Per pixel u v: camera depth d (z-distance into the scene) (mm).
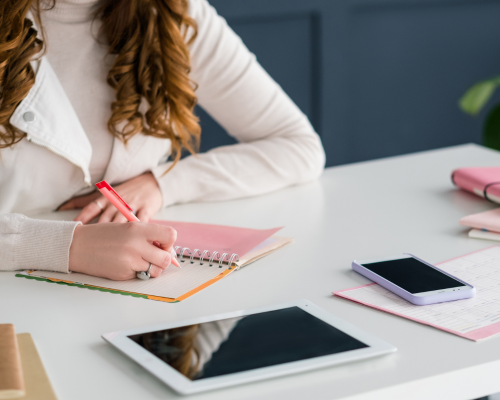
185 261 885
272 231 947
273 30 2518
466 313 699
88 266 832
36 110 1032
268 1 2430
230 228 994
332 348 604
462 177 1184
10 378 528
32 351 611
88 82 1121
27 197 1104
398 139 2973
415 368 589
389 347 606
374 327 675
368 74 2797
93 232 845
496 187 1093
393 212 1098
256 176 1220
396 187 1248
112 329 686
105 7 1109
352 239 968
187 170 1187
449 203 1138
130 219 882
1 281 827
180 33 1159
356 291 770
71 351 637
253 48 2504
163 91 1159
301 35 2582
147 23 1116
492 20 3006
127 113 1116
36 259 847
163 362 578
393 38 2799
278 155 1256
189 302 752
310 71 2652
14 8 978
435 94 2996
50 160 1084
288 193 1239
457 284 759
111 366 605
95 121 1137
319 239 973
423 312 704
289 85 2629
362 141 2881
